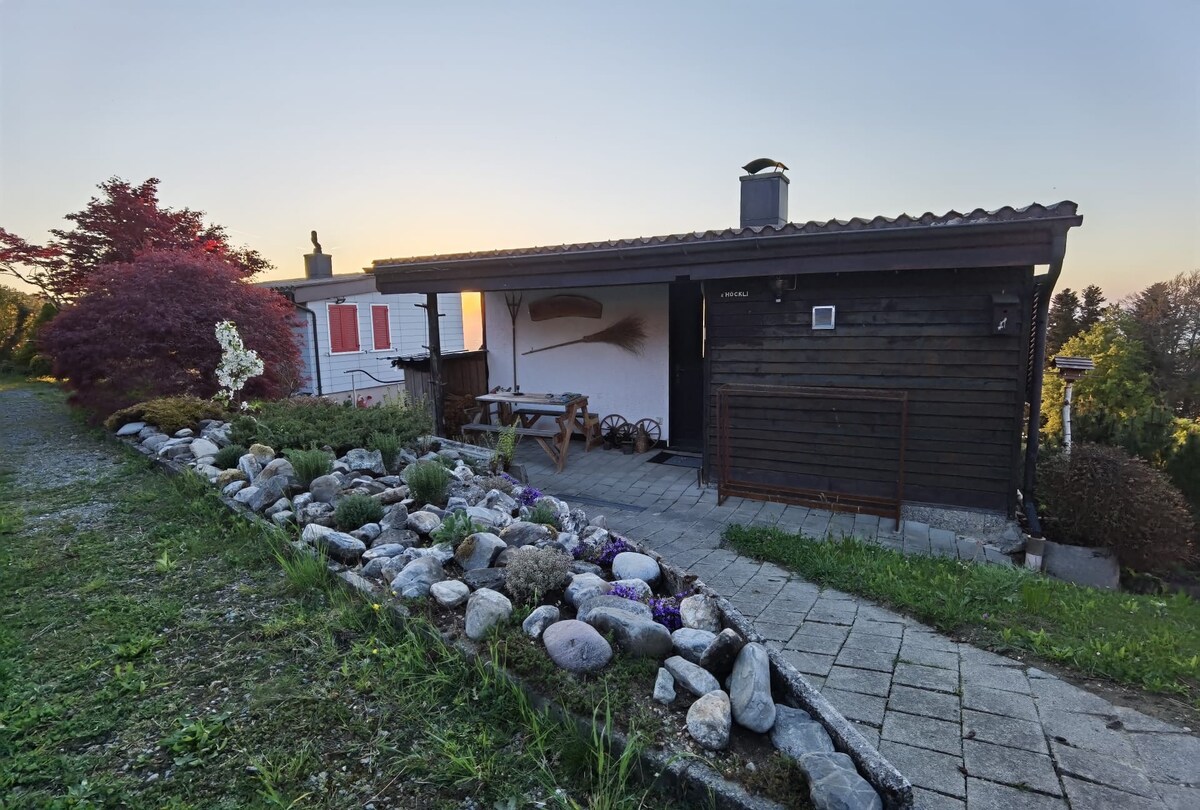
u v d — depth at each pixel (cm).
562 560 269
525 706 190
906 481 516
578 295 818
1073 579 466
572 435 865
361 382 1295
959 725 231
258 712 195
